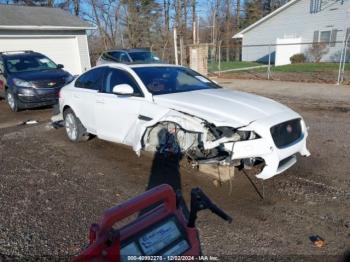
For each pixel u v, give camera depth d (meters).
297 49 26.34
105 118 4.99
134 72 4.72
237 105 3.93
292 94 11.13
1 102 11.23
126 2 32.19
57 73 9.54
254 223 3.15
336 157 4.83
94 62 24.55
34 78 9.00
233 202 3.57
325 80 14.34
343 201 3.53
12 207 3.58
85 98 5.41
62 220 3.29
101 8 32.72
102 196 3.82
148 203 1.52
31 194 3.91
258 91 12.25
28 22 14.39
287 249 2.75
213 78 17.81
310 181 4.03
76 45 16.31
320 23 24.91
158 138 4.12
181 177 4.24
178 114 3.78
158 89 4.51
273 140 3.54
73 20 16.67
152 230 1.54
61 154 5.44
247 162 3.62
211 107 3.83
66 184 4.19
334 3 23.64
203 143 3.54
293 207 3.43
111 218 1.38
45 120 8.28
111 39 33.69
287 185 3.93
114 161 4.98
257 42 30.36
